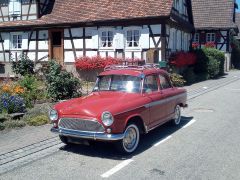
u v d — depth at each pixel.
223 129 9.34
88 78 21.08
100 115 6.71
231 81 23.86
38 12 24.11
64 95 13.06
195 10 36.94
